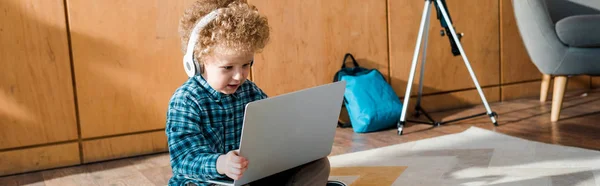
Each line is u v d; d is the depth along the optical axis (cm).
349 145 246
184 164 116
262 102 109
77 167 233
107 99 239
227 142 130
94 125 238
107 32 236
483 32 343
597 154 195
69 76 231
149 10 244
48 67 227
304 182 127
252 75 272
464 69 339
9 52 219
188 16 122
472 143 228
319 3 287
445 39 330
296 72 284
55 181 212
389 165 203
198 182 123
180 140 119
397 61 315
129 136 246
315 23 287
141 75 245
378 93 283
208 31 113
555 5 308
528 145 216
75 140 236
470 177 180
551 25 259
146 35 244
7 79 220
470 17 336
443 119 301
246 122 108
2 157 222
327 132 132
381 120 274
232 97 130
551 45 260
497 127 267
